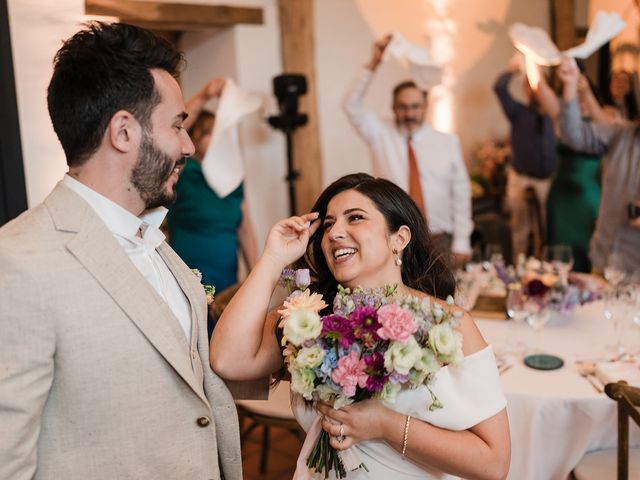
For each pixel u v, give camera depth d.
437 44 5.07
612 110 4.10
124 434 1.08
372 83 4.73
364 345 1.18
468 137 5.40
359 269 1.39
